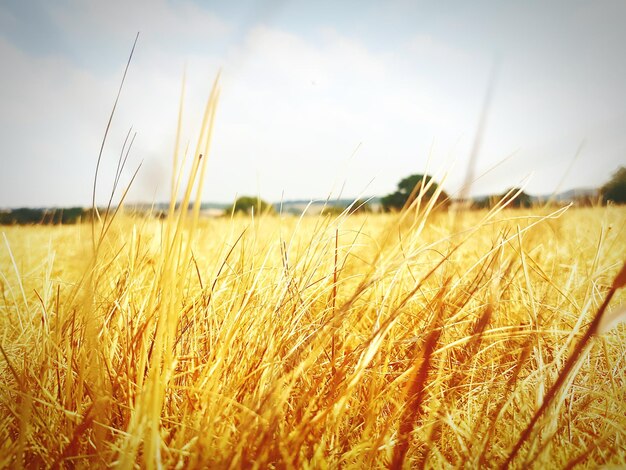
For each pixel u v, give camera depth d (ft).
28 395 2.51
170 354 2.79
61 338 3.40
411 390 2.93
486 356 4.24
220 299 4.65
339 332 4.01
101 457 2.36
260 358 3.35
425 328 3.73
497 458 2.83
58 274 6.48
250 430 2.53
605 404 3.40
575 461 2.32
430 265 5.23
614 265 4.89
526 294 5.43
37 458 2.54
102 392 2.74
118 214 3.45
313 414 2.91
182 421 2.81
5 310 4.95
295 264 3.97
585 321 4.46
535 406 3.17
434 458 2.88
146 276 4.57
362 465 2.68
